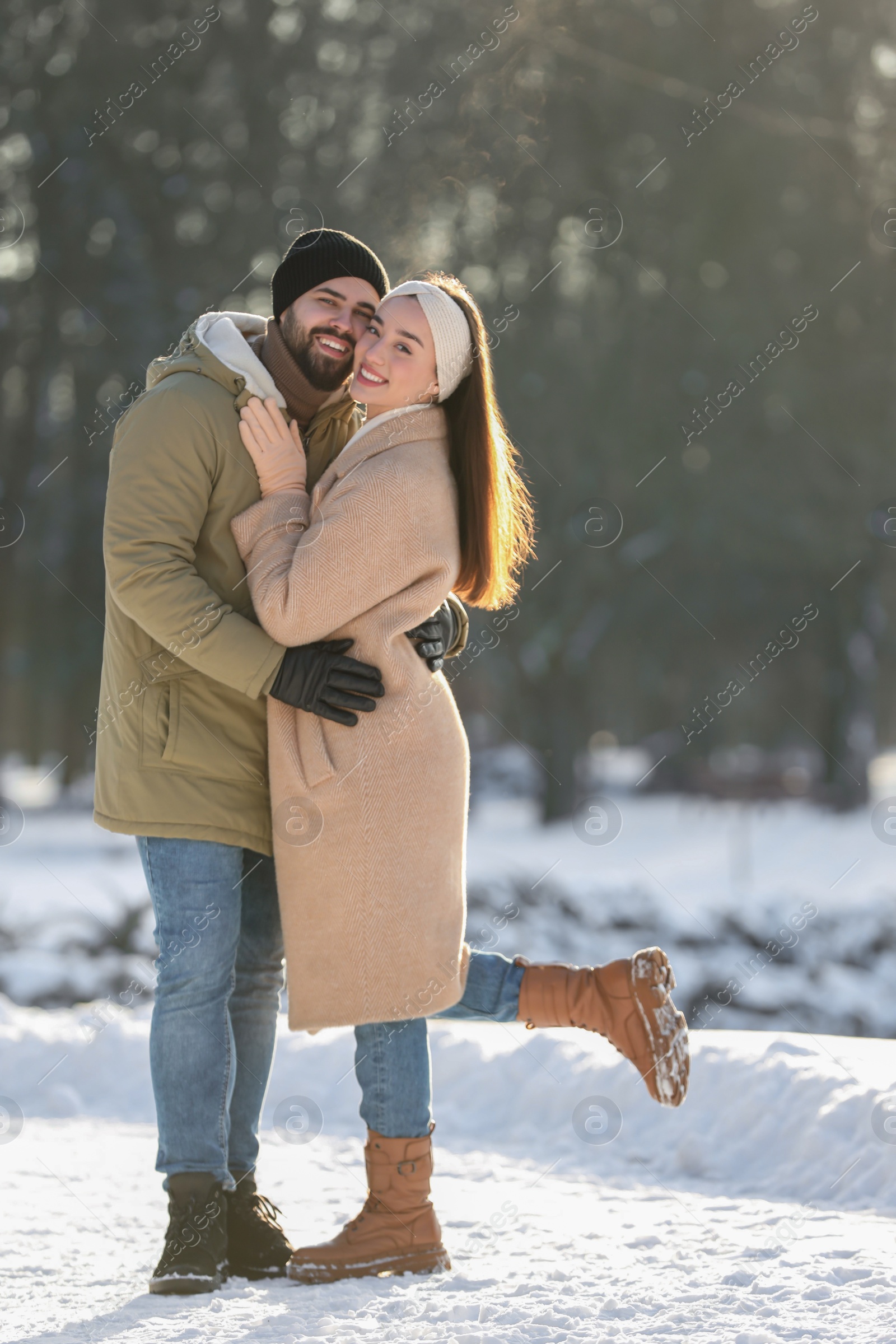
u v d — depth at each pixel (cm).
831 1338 870
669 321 8494
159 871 1109
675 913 3569
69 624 9250
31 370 8894
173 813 1093
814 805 8700
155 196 8131
